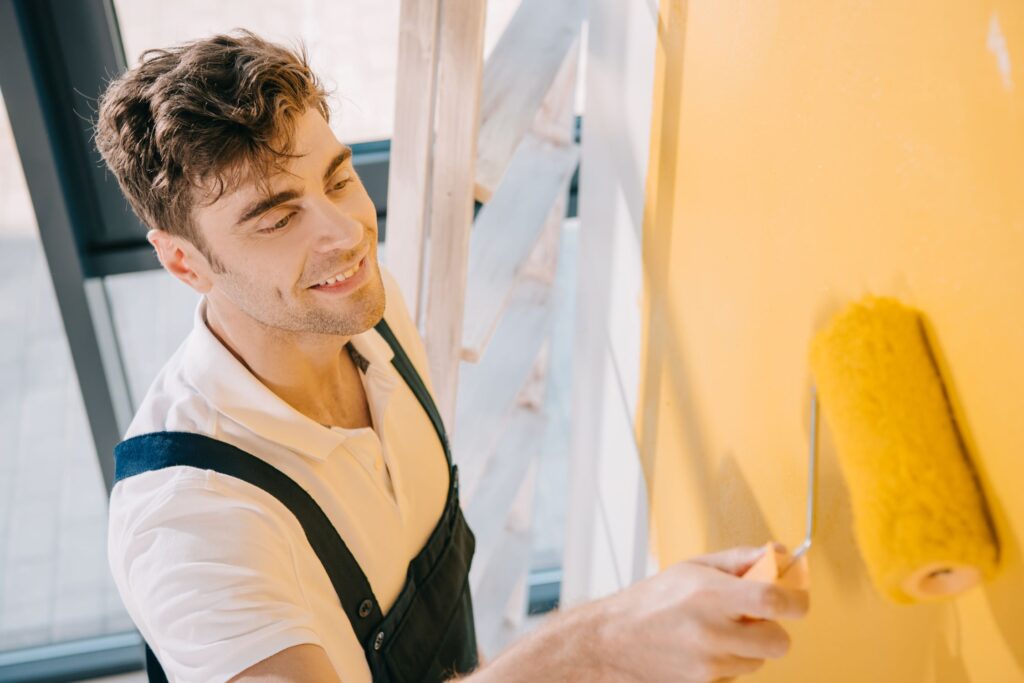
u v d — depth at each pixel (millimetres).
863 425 593
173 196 933
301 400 1119
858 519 594
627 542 1640
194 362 1070
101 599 2908
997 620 578
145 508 990
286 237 953
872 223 682
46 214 2035
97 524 2951
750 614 653
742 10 903
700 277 1101
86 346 2252
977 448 573
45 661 2836
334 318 1016
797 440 851
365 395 1210
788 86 812
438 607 1278
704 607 675
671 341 1248
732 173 965
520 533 2447
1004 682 580
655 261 1298
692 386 1168
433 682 1283
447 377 1618
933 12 586
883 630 732
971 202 560
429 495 1260
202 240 959
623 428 1592
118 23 1948
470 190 1432
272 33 1988
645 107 1293
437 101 1492
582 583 2064
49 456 2939
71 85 1958
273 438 1052
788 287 844
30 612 2883
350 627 1116
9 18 1792
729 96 955
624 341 1528
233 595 920
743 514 1021
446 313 1555
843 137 717
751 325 946
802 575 678
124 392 2467
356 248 974
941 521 554
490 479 2234
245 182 905
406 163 1463
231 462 1026
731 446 1042
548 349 2188
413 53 1368
